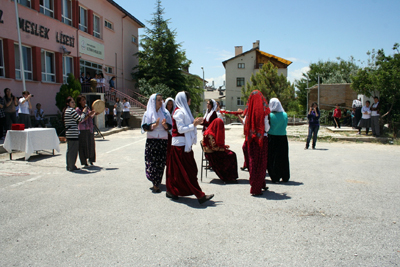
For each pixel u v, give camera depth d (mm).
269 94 29016
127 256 3166
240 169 7887
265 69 30438
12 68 14078
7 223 4027
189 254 3205
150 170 5492
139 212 4477
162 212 4480
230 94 47906
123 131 18047
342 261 3047
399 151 10891
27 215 4316
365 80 15688
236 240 3529
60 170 7328
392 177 6676
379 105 13969
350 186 5914
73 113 7121
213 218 4234
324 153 10367
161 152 5527
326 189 5719
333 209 4566
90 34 21250
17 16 12625
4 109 10984
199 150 11102
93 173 7039
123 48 27000
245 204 4859
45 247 3367
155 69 28188
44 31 16266
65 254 3211
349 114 20562
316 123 11289
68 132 7152
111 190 5641
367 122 14375
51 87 16938
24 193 5379
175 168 4977
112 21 24812
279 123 6039
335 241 3490
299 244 3422
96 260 3088
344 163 8445
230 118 32406
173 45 28500
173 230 3818
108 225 3977
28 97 11602
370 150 11164
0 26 13383
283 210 4547
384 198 5102
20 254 3211
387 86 14461
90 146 7762
